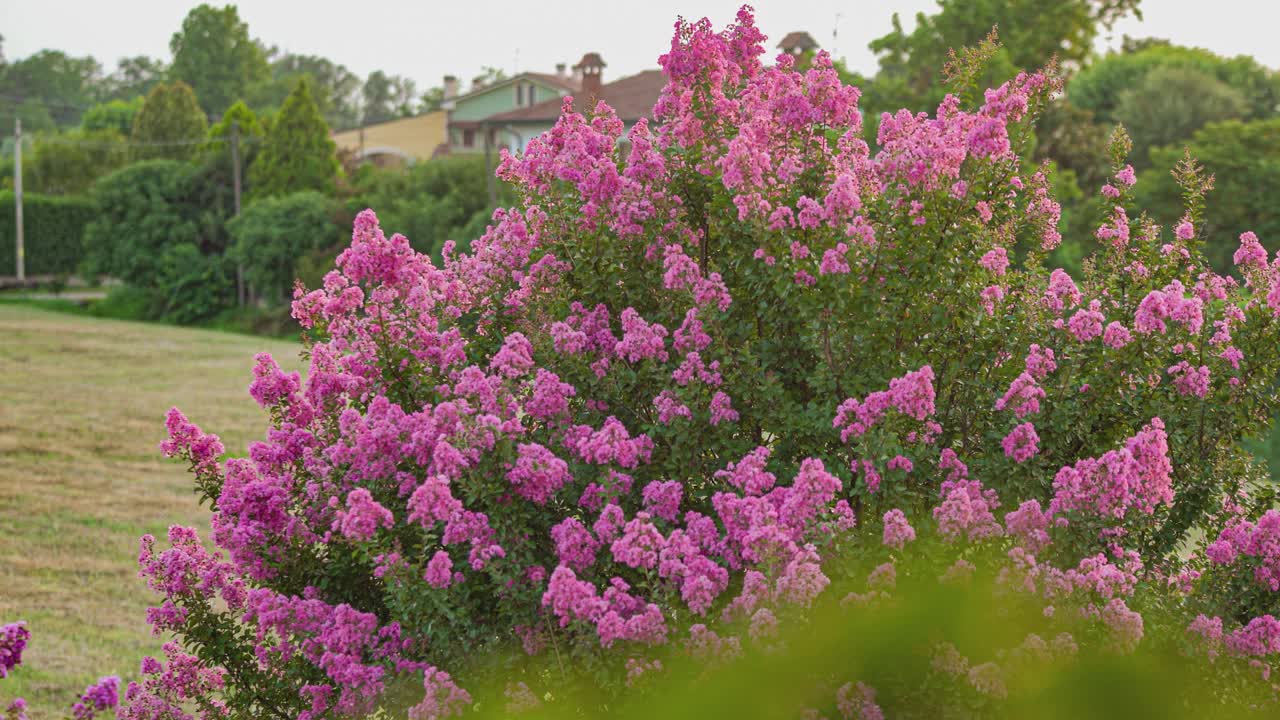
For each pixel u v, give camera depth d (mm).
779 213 5898
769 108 6773
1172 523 6285
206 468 6949
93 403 30234
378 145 97750
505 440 5613
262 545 6359
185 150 92750
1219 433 6293
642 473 6129
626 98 51656
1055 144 41438
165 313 54562
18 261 66125
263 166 57438
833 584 5020
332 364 6840
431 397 6594
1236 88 49656
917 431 5727
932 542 5094
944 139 6195
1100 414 6188
